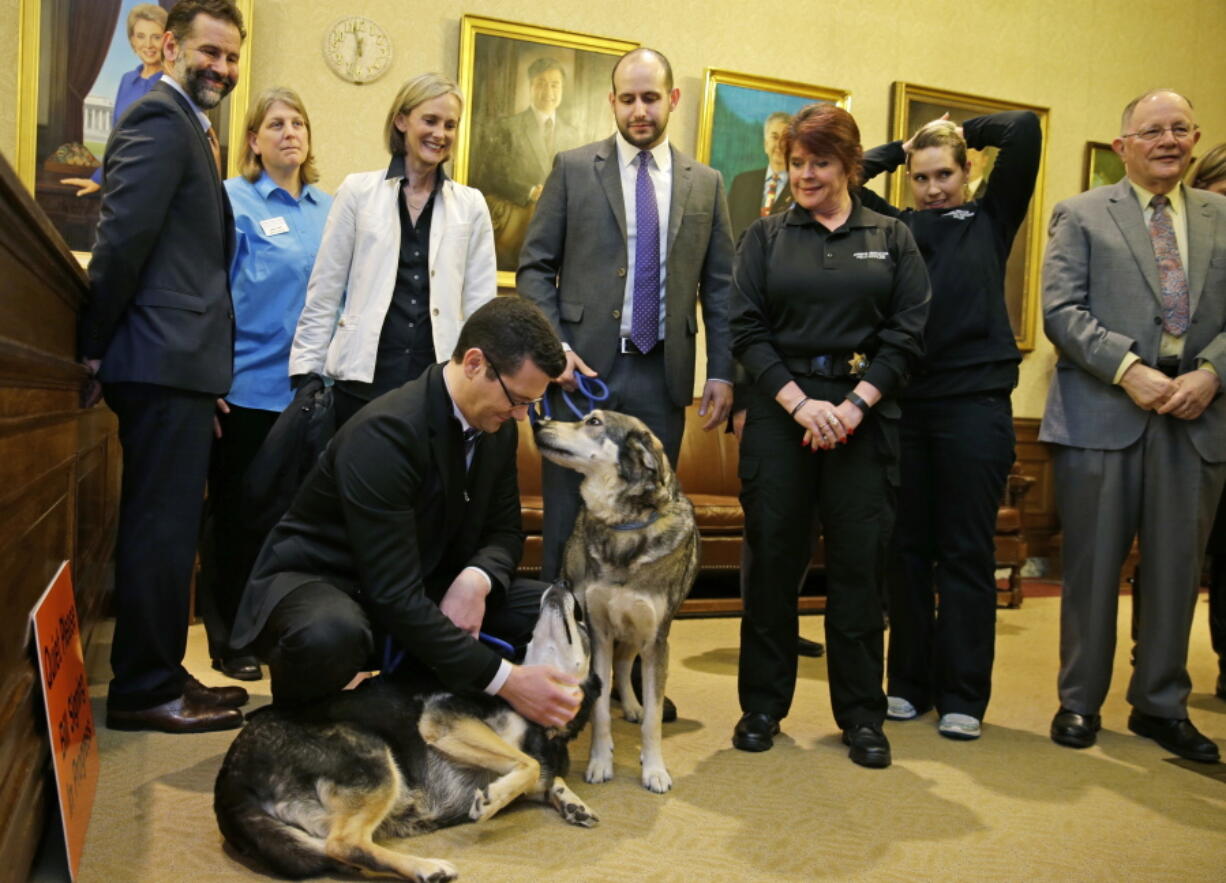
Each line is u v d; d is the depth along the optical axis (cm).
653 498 222
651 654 229
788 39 555
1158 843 204
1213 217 281
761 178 548
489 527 231
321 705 183
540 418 259
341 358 275
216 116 446
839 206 255
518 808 207
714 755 251
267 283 318
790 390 246
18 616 153
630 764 243
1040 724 293
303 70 465
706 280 301
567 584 232
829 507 253
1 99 410
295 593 193
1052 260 291
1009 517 493
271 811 168
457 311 288
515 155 500
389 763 178
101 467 311
